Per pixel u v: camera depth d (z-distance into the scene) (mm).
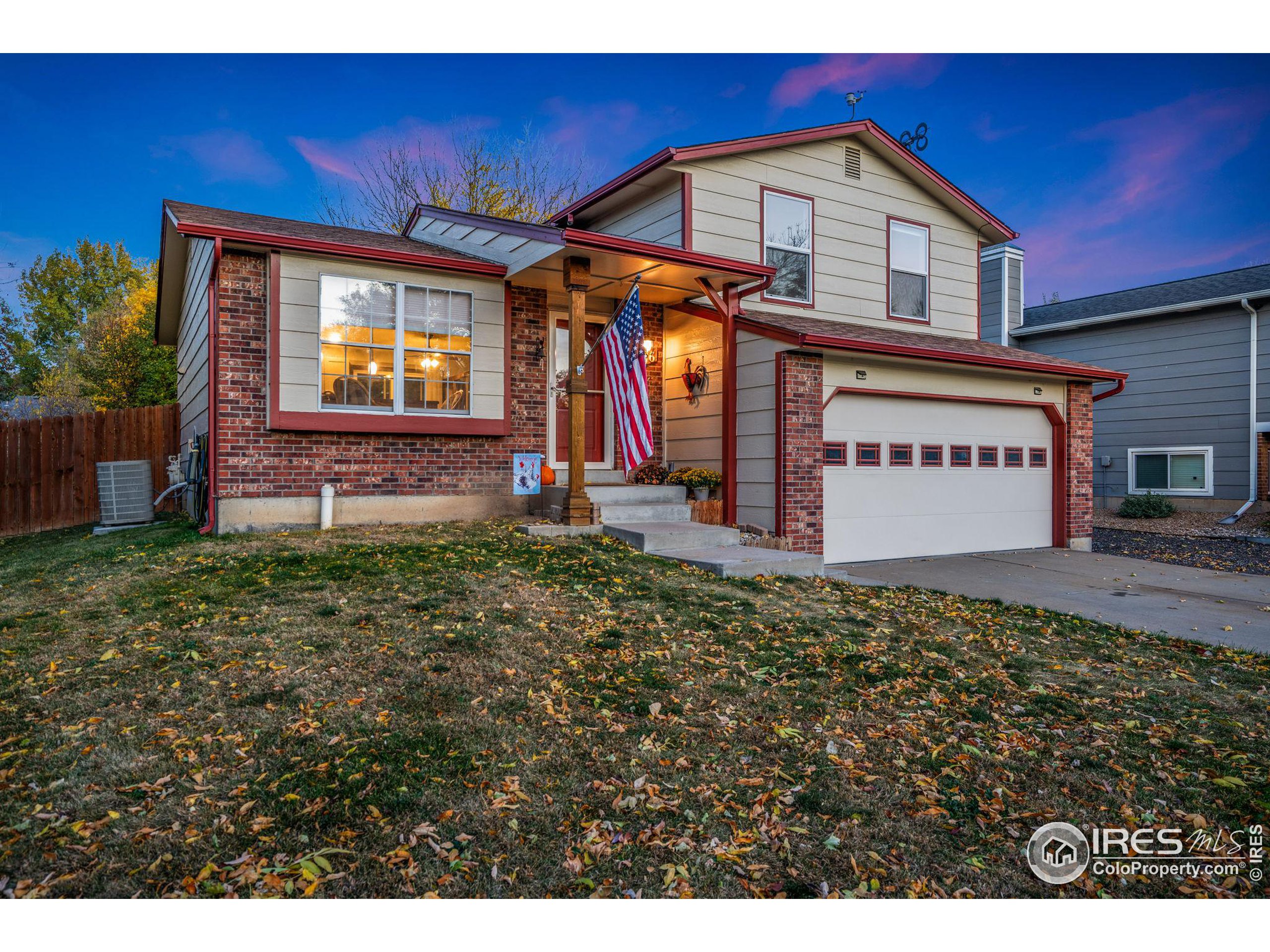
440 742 3629
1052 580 9125
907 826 3184
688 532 8680
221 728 3650
